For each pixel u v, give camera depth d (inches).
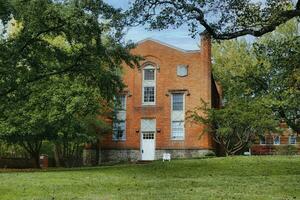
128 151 2103.8
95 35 876.0
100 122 1742.1
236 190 710.5
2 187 772.0
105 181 863.1
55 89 1316.4
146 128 2111.2
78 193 695.1
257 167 1133.7
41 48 841.5
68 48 1071.0
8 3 753.6
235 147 1827.0
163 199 612.7
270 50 1061.8
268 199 613.0
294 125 1300.4
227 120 1742.1
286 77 1043.3
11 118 1296.8
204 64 2081.7
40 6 791.7
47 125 1395.2
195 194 660.7
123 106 2135.8
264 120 1662.2
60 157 1830.7
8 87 812.6
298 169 1093.1
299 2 755.4
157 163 1273.4
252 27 796.6
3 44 802.8
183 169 1119.6
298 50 999.6
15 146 1856.5
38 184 811.4
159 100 2112.5
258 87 1307.8
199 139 1967.3
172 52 2127.2
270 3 792.9
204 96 2064.5
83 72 906.7
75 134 1477.6
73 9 828.6
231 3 782.5
